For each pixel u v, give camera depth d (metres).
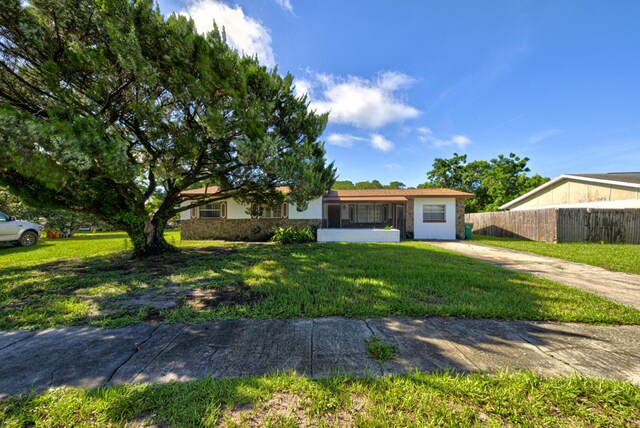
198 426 1.50
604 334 2.64
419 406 1.64
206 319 3.03
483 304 3.34
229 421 1.53
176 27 5.32
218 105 5.71
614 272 5.53
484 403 1.67
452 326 2.82
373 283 4.33
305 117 7.73
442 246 10.18
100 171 5.20
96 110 5.16
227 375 1.98
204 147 6.24
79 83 5.48
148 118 5.41
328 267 5.66
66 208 6.15
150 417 1.57
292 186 7.66
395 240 11.88
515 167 23.81
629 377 1.93
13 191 5.24
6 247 10.08
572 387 1.79
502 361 2.15
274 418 1.56
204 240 13.25
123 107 5.89
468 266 5.80
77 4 4.66
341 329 2.76
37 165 3.97
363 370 2.04
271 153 5.94
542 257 7.55
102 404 1.66
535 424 1.51
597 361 2.15
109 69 5.01
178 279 4.77
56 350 2.37
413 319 3.00
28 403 1.68
